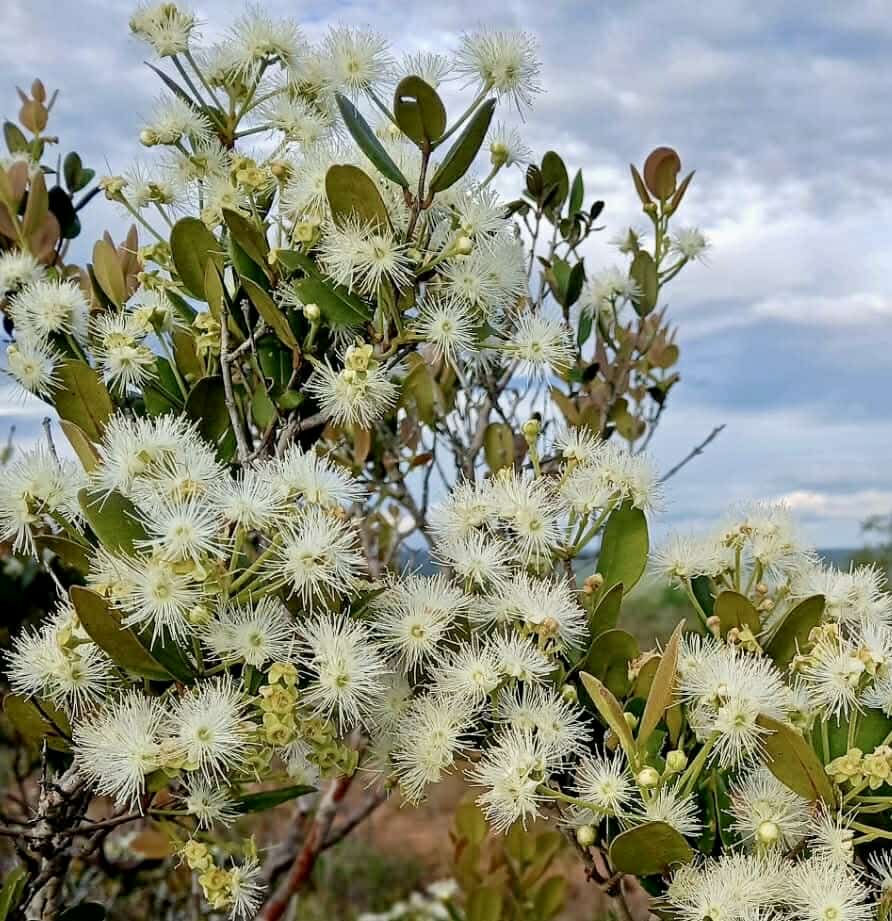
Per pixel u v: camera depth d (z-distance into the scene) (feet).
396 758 1.08
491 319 1.23
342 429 1.57
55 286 1.24
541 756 1.00
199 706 0.96
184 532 0.96
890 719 1.05
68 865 1.21
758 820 1.01
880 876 1.02
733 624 1.14
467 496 1.16
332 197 1.10
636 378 1.87
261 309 1.13
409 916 2.96
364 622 1.08
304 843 1.93
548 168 1.58
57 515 1.07
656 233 1.64
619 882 1.04
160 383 1.22
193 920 1.73
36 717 1.11
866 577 1.20
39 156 1.56
